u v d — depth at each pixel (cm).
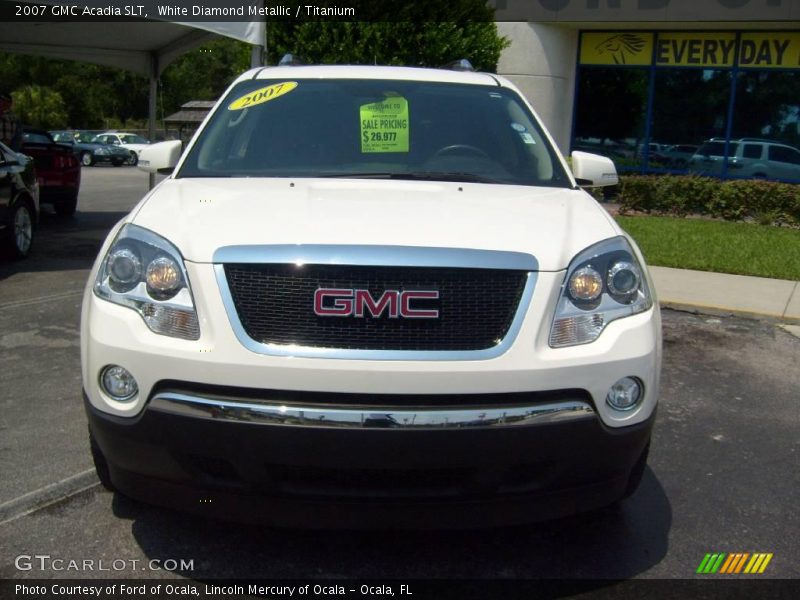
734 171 1819
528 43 1780
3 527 332
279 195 330
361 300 269
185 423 267
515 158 402
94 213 1522
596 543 334
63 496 360
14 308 703
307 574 306
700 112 1828
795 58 1744
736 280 895
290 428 262
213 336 270
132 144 3669
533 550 327
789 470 417
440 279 274
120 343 277
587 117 1909
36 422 445
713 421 486
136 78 6550
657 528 349
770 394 540
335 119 412
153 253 287
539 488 279
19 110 5309
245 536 331
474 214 311
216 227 290
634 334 287
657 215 1491
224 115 420
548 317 279
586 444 277
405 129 409
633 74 1856
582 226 312
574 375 274
